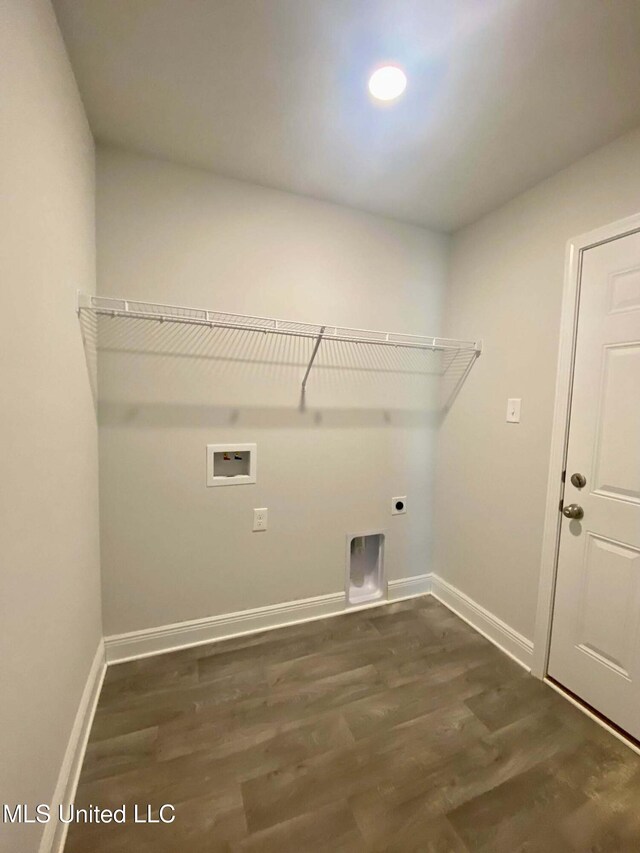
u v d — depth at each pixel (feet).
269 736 4.44
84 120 4.42
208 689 5.15
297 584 6.77
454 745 4.38
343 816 3.60
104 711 4.75
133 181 5.23
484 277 6.62
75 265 4.05
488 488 6.54
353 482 7.07
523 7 3.11
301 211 6.22
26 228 2.70
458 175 5.55
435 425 7.73
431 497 7.84
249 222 5.90
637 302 4.40
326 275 6.47
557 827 3.56
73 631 3.93
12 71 2.45
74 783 3.78
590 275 4.91
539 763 4.18
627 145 4.52
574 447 5.14
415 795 3.81
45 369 3.10
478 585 6.76
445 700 5.06
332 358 6.68
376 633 6.53
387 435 7.29
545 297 5.53
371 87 4.00
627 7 3.09
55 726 3.32
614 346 4.65
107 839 3.36
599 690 4.82
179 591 5.95
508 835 3.48
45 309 3.10
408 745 4.36
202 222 5.62
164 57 3.69
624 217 4.53
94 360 5.03
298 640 6.28
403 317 7.16
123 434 5.44
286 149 5.09
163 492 5.73
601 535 4.82
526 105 4.19
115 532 5.51
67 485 3.73
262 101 4.25
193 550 5.98
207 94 4.17
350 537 7.14
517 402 5.98
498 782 3.96
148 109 4.41
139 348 5.44
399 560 7.66
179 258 5.53
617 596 4.64
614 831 3.53
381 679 5.42
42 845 2.94
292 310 6.26
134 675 5.37
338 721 4.68
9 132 2.41
